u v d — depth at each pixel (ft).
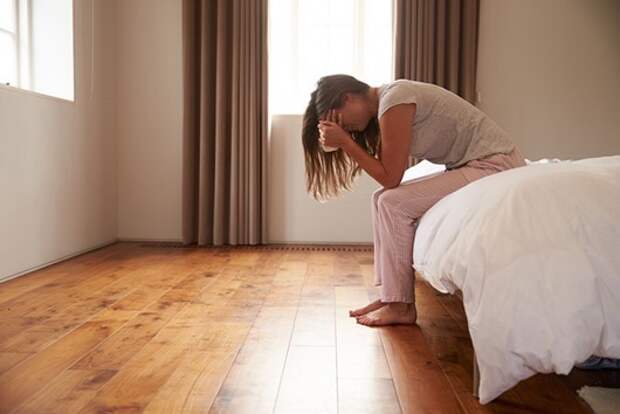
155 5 12.51
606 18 12.41
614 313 3.28
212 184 12.38
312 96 6.48
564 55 12.50
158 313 6.64
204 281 8.52
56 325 6.11
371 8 12.82
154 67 12.59
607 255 3.36
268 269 9.57
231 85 12.18
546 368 3.29
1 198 8.28
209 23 12.10
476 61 12.21
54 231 9.91
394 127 5.76
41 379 4.55
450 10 11.91
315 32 12.87
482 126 5.90
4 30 9.89
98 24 11.62
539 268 3.40
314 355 5.21
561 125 12.60
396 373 4.78
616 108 12.57
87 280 8.51
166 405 4.06
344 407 4.06
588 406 4.10
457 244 4.05
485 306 3.51
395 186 5.95
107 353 5.20
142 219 12.83
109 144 12.31
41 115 9.37
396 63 11.95
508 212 3.74
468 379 4.66
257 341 5.60
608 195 3.59
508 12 12.44
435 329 6.11
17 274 8.75
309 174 6.78
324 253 11.42
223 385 4.46
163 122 12.67
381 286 6.25
